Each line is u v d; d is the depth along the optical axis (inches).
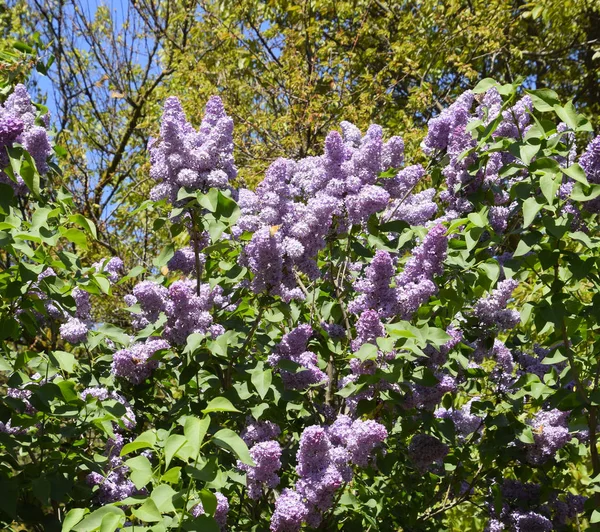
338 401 145.3
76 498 116.6
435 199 158.6
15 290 114.0
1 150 109.7
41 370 123.9
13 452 110.3
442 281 132.9
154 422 138.7
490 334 141.0
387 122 381.4
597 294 125.8
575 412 132.3
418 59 398.6
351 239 137.0
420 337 110.4
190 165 122.8
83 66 447.2
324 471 108.5
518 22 411.5
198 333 116.6
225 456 120.6
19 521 115.0
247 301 136.4
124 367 127.5
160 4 475.8
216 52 412.2
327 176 134.5
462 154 128.0
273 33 407.5
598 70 440.8
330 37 425.4
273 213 120.4
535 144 120.8
